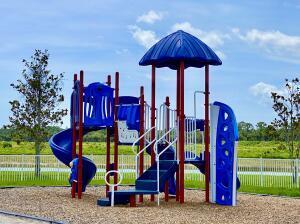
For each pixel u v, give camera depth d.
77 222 11.36
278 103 26.86
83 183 17.56
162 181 14.70
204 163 15.82
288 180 23.61
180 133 15.11
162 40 15.69
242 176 24.64
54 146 17.72
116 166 16.22
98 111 15.70
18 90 30.34
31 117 30.22
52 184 22.89
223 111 15.48
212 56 15.30
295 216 12.89
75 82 16.95
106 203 14.51
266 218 12.41
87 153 44.66
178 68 16.16
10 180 25.02
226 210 13.87
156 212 13.12
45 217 12.09
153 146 15.90
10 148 53.50
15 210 13.35
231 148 15.08
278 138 27.41
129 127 15.88
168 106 16.69
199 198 17.39
